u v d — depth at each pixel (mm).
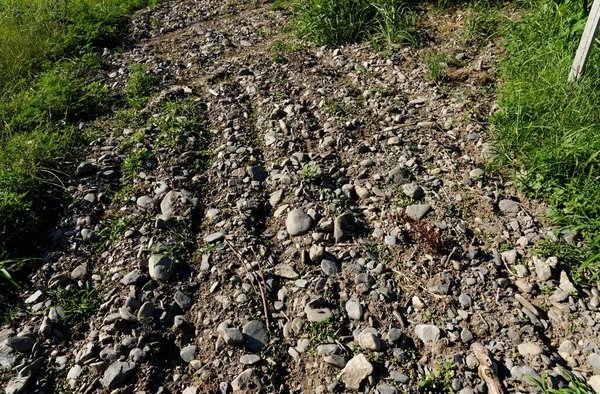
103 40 6695
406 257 3301
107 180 4102
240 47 6320
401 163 4062
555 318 2908
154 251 3373
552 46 4719
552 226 3451
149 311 3016
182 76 5723
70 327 2986
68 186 4051
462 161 4059
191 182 4059
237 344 2846
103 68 6059
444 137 4340
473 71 5168
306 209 3695
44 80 5410
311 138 4465
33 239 3580
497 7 6113
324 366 2711
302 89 5219
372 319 2932
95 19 6969
